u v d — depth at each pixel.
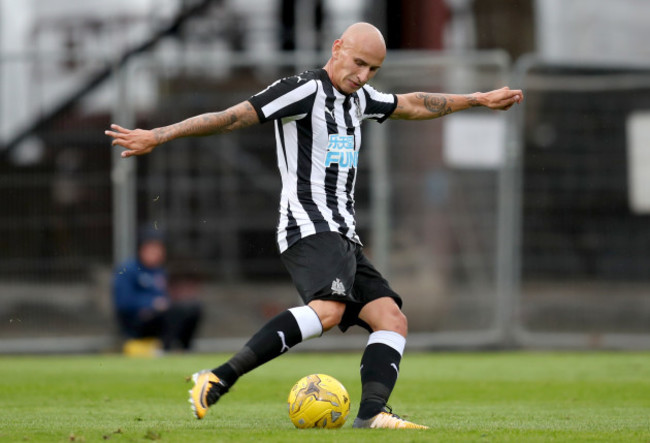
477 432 14.85
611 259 37.25
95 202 35.22
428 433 14.41
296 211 15.71
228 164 35.78
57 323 35.09
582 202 37.19
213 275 35.59
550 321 36.81
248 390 23.16
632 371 28.14
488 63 36.66
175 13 46.09
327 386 15.35
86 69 35.38
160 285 34.34
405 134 36.00
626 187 37.34
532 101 37.03
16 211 35.25
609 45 53.09
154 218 35.41
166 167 35.53
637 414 18.70
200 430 15.15
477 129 36.38
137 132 14.34
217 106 35.72
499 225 36.44
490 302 36.47
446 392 23.05
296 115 15.54
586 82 37.34
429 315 36.12
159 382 24.73
